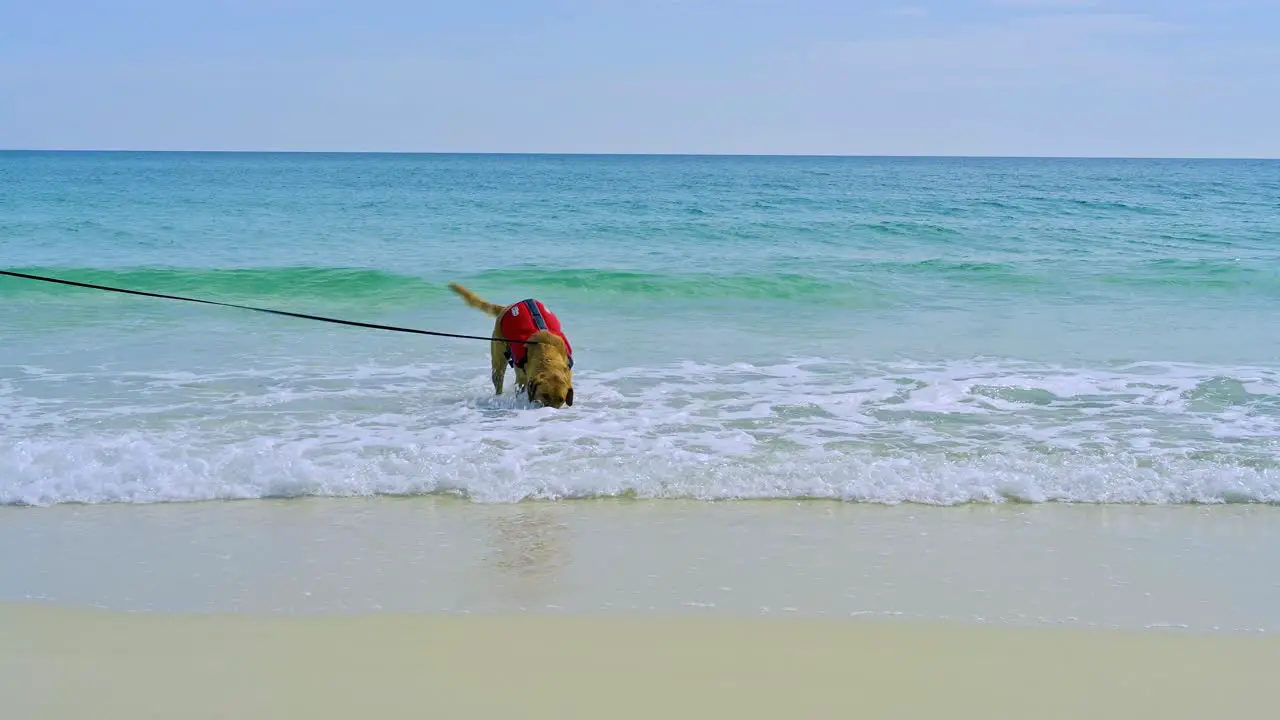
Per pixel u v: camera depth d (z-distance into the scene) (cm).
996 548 542
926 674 388
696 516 596
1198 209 3347
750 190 4706
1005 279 1698
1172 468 676
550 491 636
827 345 1148
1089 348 1125
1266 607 462
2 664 389
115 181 5256
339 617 440
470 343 1162
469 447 721
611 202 3556
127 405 842
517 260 1936
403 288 1573
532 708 355
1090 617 447
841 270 1778
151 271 1642
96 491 624
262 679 378
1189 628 436
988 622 440
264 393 898
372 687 372
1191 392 910
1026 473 665
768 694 369
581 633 424
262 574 495
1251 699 370
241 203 3331
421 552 530
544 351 865
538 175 7319
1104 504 624
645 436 759
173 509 604
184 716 348
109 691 367
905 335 1212
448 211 3038
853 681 380
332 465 674
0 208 2978
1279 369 1008
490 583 485
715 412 837
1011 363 1039
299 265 1852
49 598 461
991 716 354
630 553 531
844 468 668
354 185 5059
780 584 486
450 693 367
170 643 411
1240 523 590
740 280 1584
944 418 822
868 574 501
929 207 3378
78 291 1490
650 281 1574
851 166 13888
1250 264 1858
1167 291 1594
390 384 943
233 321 1277
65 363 1011
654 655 402
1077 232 2538
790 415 828
